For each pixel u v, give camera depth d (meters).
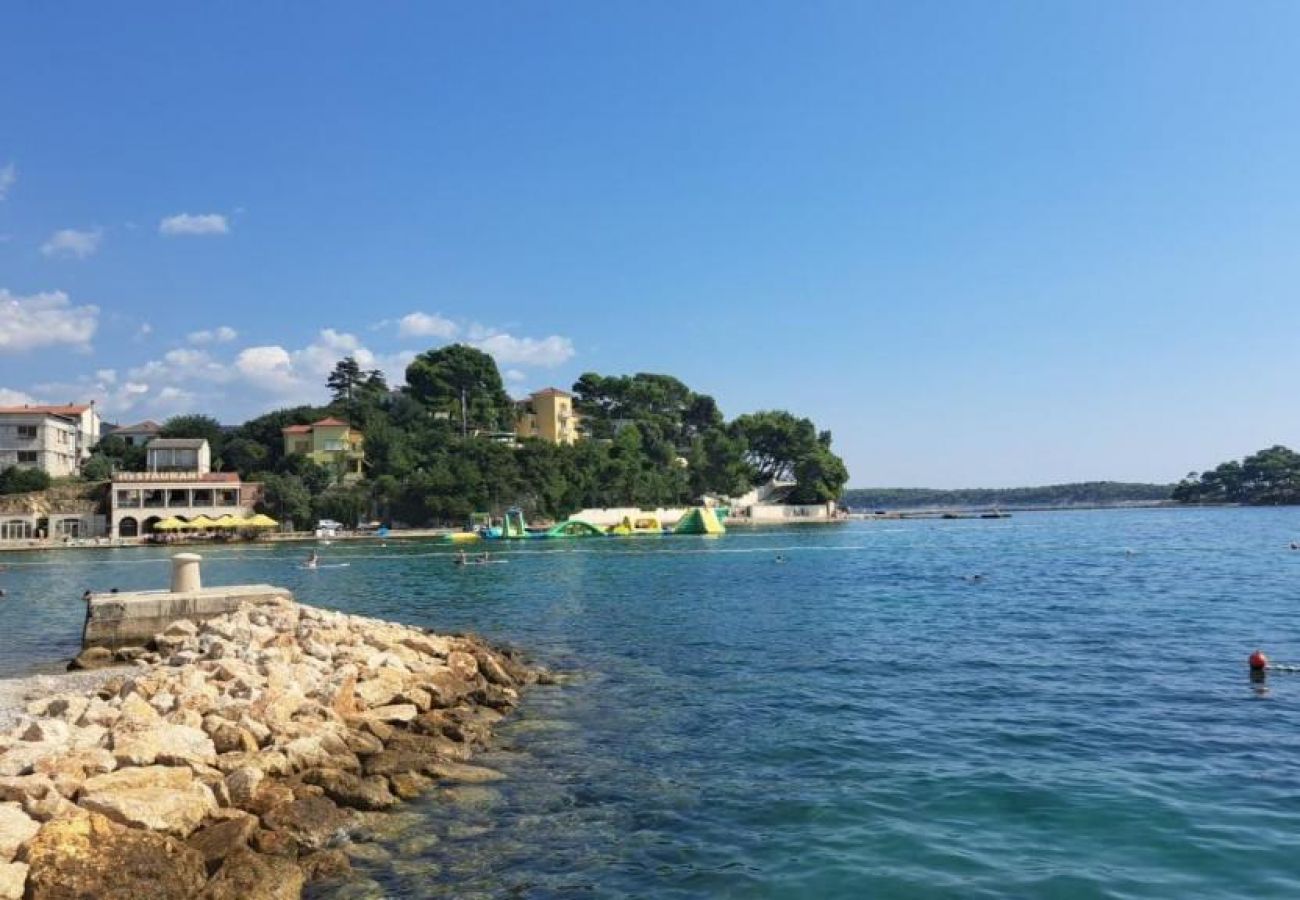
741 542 95.00
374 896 9.89
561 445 138.25
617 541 97.81
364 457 129.12
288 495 113.69
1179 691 19.23
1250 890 9.45
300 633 21.95
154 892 9.01
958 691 19.73
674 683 21.39
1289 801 12.19
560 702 19.59
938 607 35.97
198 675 16.92
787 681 21.27
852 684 20.73
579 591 45.62
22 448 114.44
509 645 28.12
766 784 13.58
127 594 28.42
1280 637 26.38
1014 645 25.81
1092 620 30.92
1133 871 9.98
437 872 10.52
